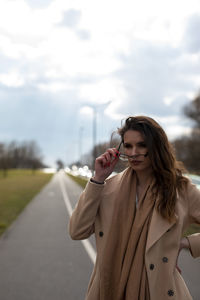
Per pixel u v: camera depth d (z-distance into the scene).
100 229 1.78
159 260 1.65
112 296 1.73
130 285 1.67
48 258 5.79
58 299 3.90
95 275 1.83
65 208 13.73
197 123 40.16
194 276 4.62
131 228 1.73
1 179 50.25
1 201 16.64
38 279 4.64
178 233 1.68
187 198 1.76
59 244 6.92
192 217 1.78
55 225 9.40
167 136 1.79
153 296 1.62
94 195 1.72
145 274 1.66
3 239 7.47
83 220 1.75
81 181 40.12
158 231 1.64
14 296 4.00
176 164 1.82
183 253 5.92
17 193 22.50
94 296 1.77
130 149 1.76
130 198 1.77
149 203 1.71
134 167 1.76
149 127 1.74
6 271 5.03
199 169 38.00
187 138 40.34
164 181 1.71
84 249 6.47
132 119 1.80
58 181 44.72
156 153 1.71
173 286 1.63
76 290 4.20
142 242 1.68
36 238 7.56
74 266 5.29
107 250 1.74
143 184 1.80
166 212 1.65
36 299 3.90
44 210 13.02
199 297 3.84
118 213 1.76
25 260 5.66
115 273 1.73
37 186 31.91
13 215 11.52
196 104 39.44
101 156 1.75
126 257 1.70
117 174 1.89
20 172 95.44
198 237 1.77
